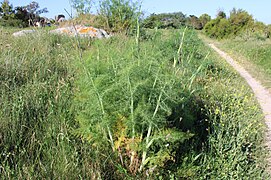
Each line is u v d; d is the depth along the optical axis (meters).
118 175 3.24
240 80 9.91
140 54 3.83
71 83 4.83
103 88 3.26
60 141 3.39
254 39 25.47
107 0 7.52
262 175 3.77
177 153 3.73
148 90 3.22
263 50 17.03
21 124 3.50
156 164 3.25
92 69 3.63
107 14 7.75
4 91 4.15
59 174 2.90
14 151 3.19
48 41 8.15
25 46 6.94
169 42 7.36
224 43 26.42
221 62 12.23
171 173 3.39
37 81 4.85
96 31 8.57
